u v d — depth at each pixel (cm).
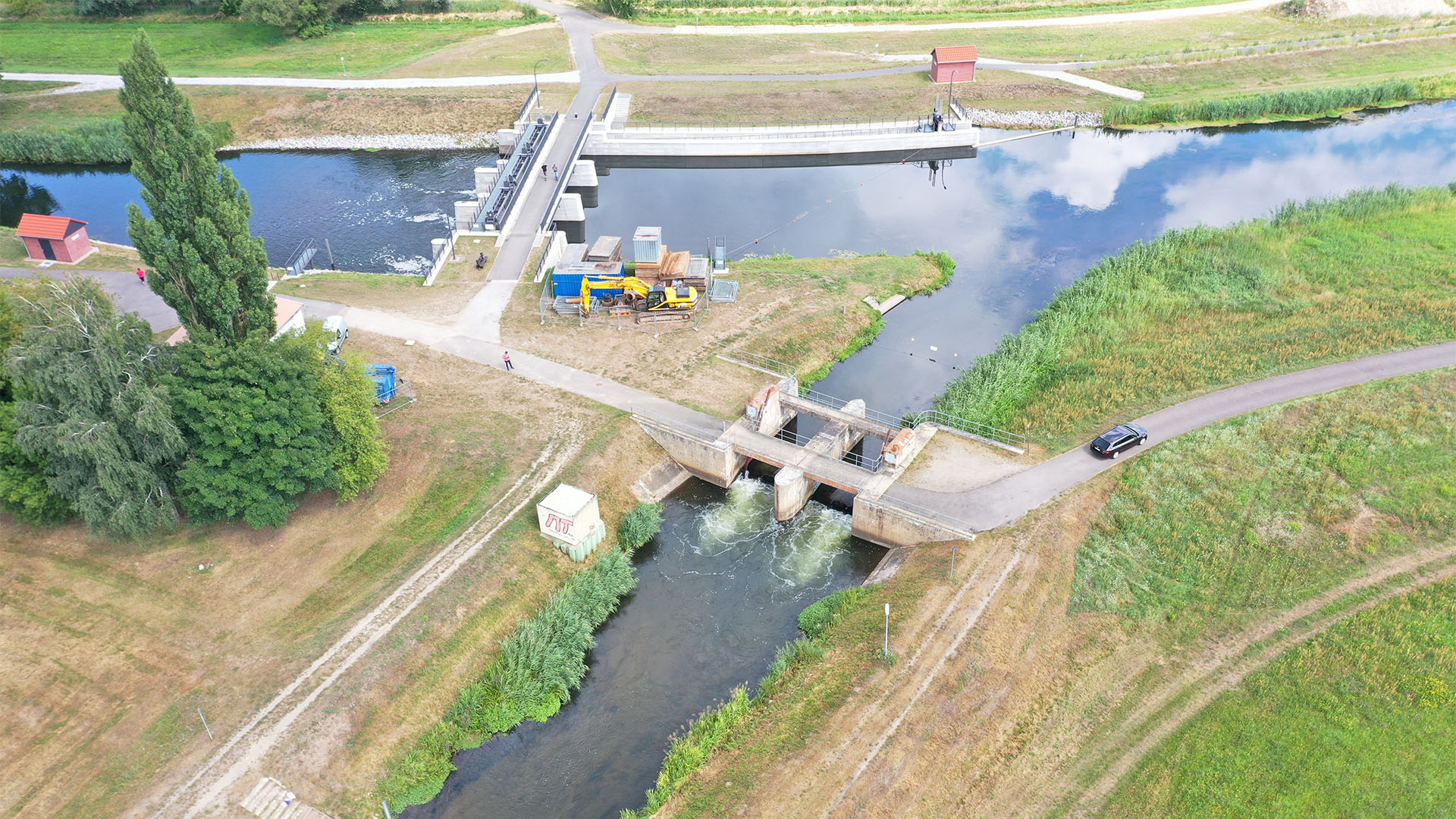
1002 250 10000
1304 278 8862
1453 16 16488
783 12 17475
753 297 8638
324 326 7112
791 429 7269
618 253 8738
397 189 11444
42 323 5047
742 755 4619
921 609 5262
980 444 6594
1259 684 4894
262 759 4491
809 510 6500
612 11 17275
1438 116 13262
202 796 4325
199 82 13938
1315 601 5375
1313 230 9794
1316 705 4784
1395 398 6888
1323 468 6275
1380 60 14725
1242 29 16312
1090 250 9925
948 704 4738
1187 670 5009
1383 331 7769
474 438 6575
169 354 5456
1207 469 6278
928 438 6638
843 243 10219
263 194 11262
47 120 12775
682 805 4412
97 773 4388
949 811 4306
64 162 12319
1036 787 4422
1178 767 4503
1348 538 5747
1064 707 4803
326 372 5750
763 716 4847
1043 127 13400
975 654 4991
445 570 5538
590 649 5384
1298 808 4303
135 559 5494
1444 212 9975
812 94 13800
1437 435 6525
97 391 5009
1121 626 5253
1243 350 7675
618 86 14100
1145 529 5822
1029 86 14000
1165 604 5378
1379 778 4428
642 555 6081
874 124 12975
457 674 5072
